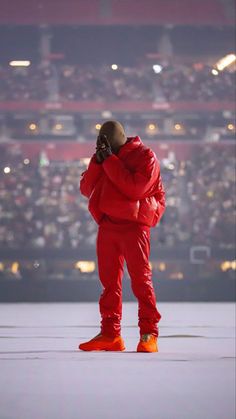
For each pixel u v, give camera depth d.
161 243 47.00
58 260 45.50
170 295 39.59
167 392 5.39
